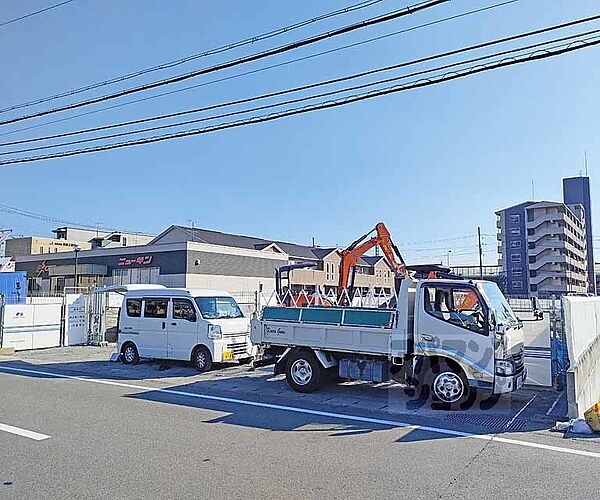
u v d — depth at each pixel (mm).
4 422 7312
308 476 5156
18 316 18234
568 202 84500
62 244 78875
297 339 10172
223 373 12562
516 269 70250
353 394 9805
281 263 55875
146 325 14016
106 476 5102
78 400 9047
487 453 6023
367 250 15836
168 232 56594
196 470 5301
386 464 5562
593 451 6137
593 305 11664
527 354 10562
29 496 4574
